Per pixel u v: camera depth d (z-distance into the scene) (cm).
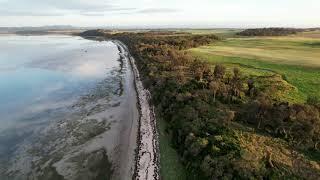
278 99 3797
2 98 5041
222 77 4756
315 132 2712
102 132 3681
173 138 3180
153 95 4578
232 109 3484
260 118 3092
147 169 2784
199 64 5691
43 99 4994
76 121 4041
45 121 4044
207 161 2412
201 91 3881
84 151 3225
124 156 3084
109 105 4688
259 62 6450
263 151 2569
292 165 2394
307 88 4366
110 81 6266
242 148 2550
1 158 3102
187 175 2556
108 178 2745
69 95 5241
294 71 5475
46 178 2769
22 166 2958
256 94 3909
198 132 2894
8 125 3897
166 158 2898
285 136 2827
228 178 2228
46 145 3372
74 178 2767
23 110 4453
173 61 6138
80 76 6781
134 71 6925
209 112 3319
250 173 2234
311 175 2270
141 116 4066
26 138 3544
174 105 3716
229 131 2889
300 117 2917
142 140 3353
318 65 5938
